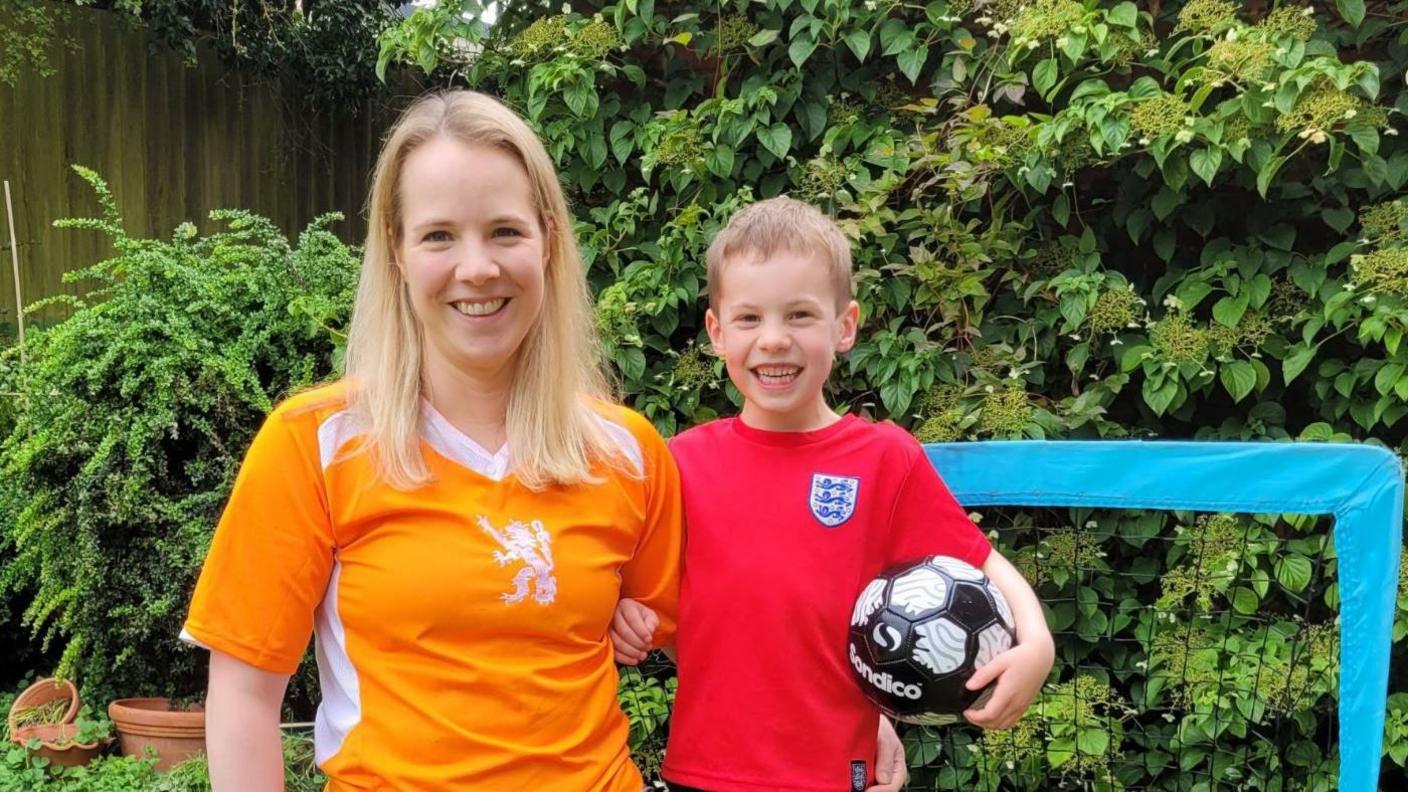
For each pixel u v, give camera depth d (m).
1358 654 1.72
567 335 1.44
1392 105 2.38
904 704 1.48
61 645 3.72
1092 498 1.87
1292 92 2.14
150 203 5.68
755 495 1.59
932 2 2.55
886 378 2.43
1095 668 2.48
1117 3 2.48
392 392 1.32
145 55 5.61
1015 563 2.48
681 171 2.64
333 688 1.30
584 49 2.69
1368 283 2.24
